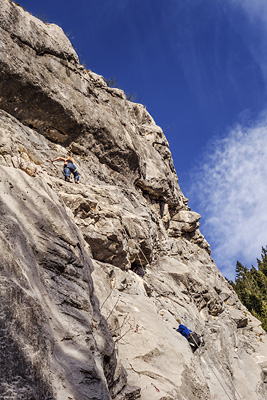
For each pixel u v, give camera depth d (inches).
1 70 394.3
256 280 2037.4
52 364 149.5
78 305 204.4
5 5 419.5
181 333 437.1
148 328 343.9
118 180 582.2
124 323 330.0
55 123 469.4
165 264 609.3
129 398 244.5
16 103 426.6
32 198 218.2
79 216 374.3
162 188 698.2
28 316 139.2
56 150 465.7
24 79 415.2
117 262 428.5
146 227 511.8
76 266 225.6
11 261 147.9
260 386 568.7
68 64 506.6
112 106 621.0
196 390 315.6
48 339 150.6
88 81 555.2
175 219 794.8
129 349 307.0
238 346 646.5
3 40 401.4
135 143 649.6
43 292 180.5
